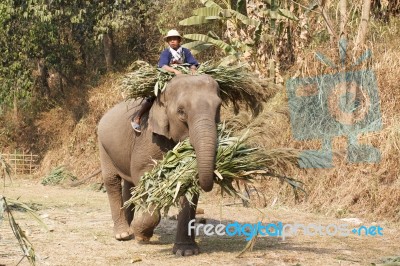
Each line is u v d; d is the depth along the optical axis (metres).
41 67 30.84
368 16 15.37
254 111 9.52
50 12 25.44
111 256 9.18
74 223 12.70
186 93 8.46
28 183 25.31
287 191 15.23
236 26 16.98
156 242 10.38
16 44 27.88
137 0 26.34
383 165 14.05
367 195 13.80
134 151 9.43
